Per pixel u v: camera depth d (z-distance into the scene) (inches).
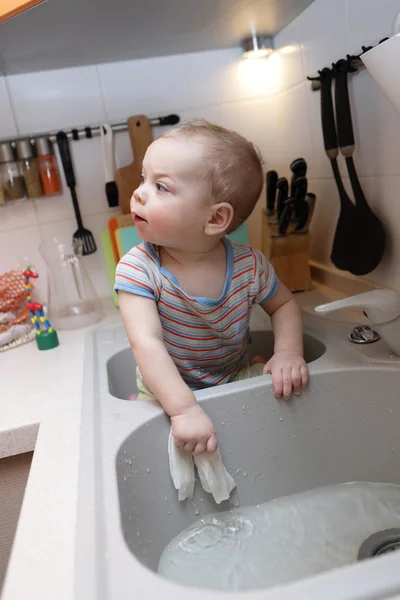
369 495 27.7
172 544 24.9
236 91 51.9
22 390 32.8
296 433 28.9
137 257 30.0
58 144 48.7
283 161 52.7
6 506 29.4
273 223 44.9
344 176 40.0
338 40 37.3
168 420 26.8
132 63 49.9
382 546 23.4
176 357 32.0
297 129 47.8
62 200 50.8
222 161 27.8
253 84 52.1
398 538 23.8
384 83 21.7
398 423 28.0
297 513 27.0
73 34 38.2
